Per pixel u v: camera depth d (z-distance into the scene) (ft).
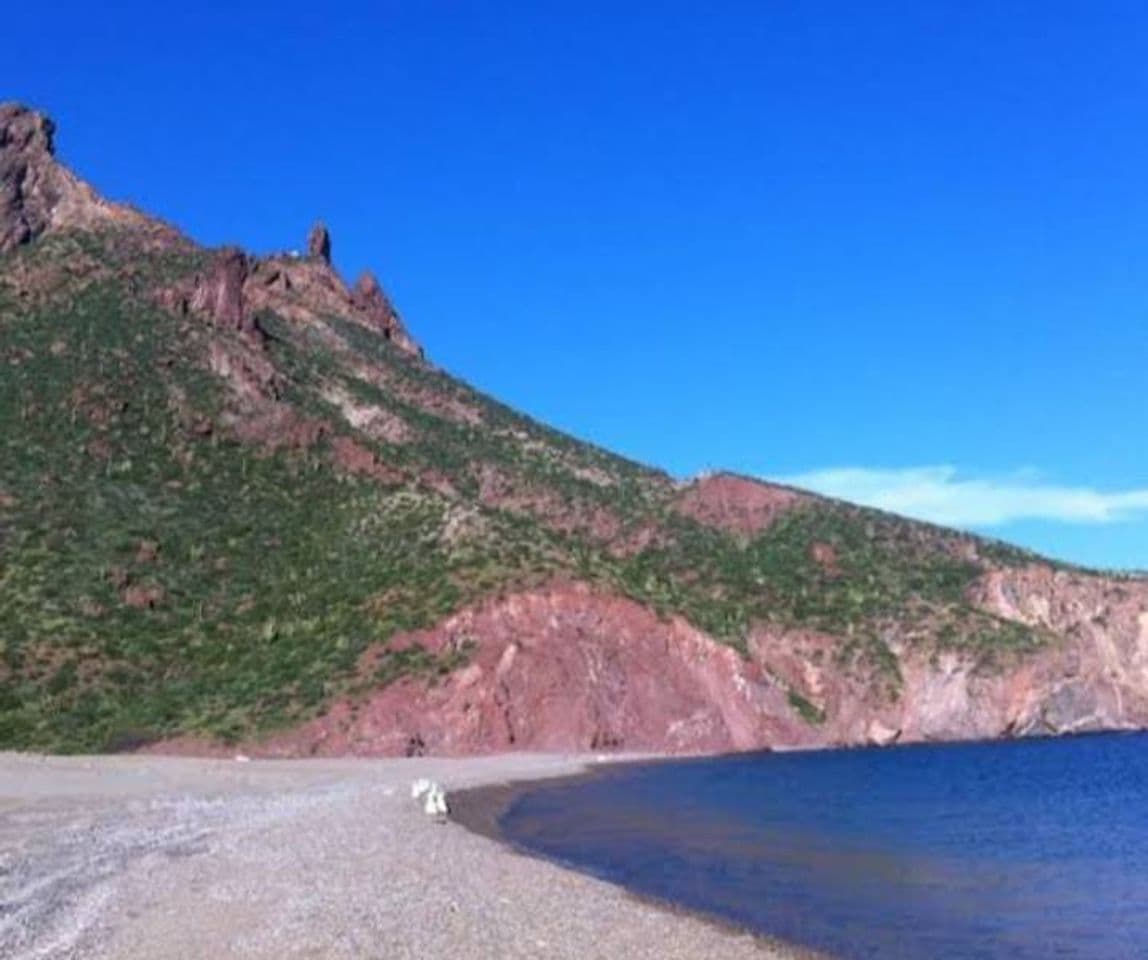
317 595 352.69
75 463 385.91
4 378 414.41
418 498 402.72
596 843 150.61
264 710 299.99
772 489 542.16
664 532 504.43
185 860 118.32
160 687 310.45
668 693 348.18
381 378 580.30
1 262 508.53
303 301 643.86
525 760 288.92
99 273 498.69
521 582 347.77
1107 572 508.12
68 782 207.72
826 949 88.69
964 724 420.77
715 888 116.57
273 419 435.12
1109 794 233.35
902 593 469.98
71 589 333.83
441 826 158.92
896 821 184.14
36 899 93.40
